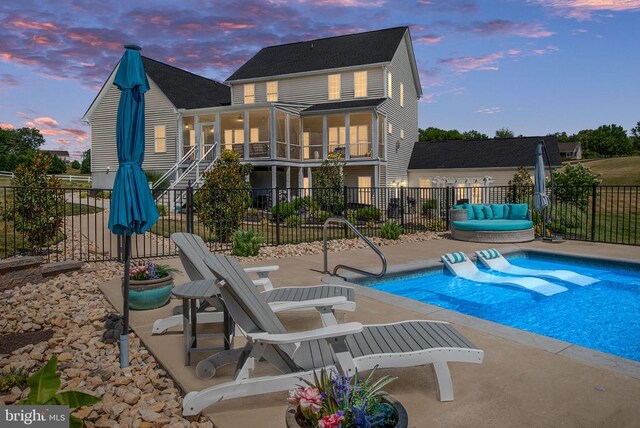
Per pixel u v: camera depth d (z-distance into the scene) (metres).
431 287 7.70
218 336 3.94
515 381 3.22
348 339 3.19
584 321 5.81
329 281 6.79
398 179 27.00
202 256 4.37
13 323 4.84
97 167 28.39
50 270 7.11
